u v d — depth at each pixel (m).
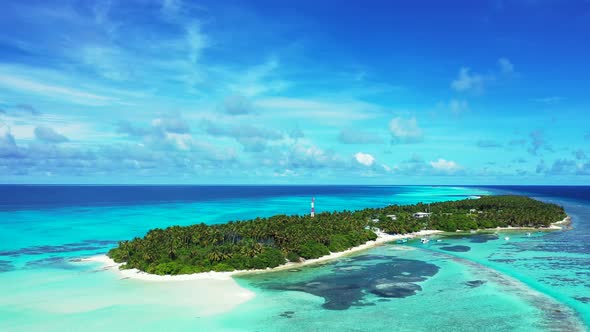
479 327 76.75
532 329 75.75
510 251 152.88
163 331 74.69
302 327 76.81
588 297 94.62
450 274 116.81
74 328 76.00
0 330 75.12
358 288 102.50
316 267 125.69
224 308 87.06
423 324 78.38
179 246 129.38
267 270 120.69
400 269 123.25
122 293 97.12
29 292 98.12
